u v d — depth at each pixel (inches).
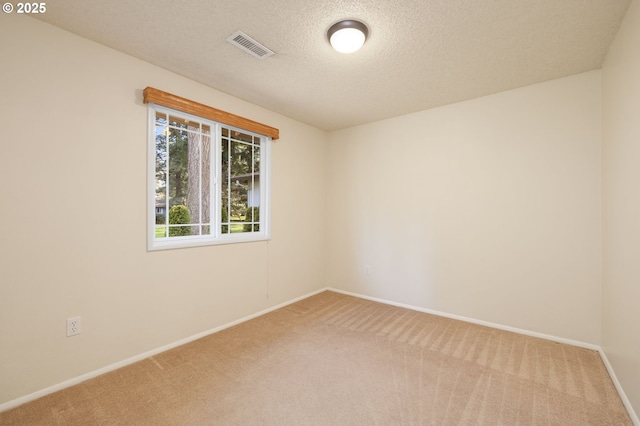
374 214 144.2
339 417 60.8
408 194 132.6
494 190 109.9
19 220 65.2
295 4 62.7
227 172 113.4
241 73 94.0
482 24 68.8
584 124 93.1
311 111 129.3
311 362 83.3
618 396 67.9
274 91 107.9
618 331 71.7
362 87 104.4
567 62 86.7
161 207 93.8
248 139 121.9
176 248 93.6
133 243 83.7
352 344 95.0
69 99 72.2
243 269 115.7
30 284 66.6
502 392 69.4
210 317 103.5
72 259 72.6
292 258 139.6
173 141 96.7
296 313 124.6
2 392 62.8
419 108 125.3
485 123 111.8
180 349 91.1
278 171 132.0
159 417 60.5
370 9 63.9
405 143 133.6
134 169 84.0
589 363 82.6
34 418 60.2
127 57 82.6
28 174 66.3
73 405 64.2
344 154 155.4
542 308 100.1
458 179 118.3
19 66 65.1
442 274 122.6
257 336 101.0
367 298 146.2
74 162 73.0
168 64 88.2
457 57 83.7
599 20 67.3
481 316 112.7
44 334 68.3
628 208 65.7
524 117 103.5
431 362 83.4
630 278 64.1
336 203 158.9
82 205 74.2
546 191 99.6
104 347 77.8
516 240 105.2
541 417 60.9
